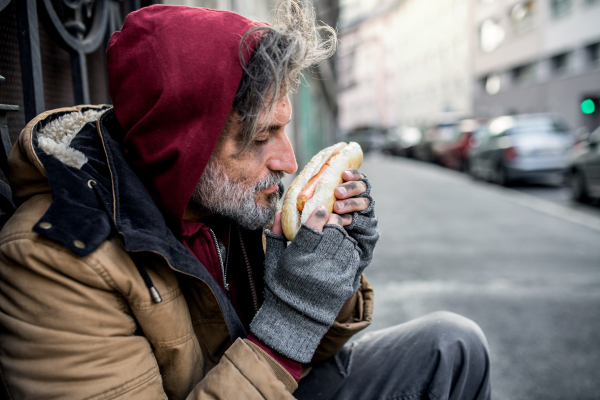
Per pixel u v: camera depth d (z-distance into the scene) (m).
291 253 0.94
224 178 1.01
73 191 0.81
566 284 3.69
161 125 0.92
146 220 0.85
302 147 9.56
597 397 2.09
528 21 22.97
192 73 0.90
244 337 0.99
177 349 0.86
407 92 44.94
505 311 3.11
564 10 19.80
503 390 2.14
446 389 1.13
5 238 0.78
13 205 1.10
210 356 0.99
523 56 23.47
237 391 0.83
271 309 0.93
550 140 9.62
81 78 1.53
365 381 1.19
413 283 3.75
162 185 0.95
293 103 8.43
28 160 0.86
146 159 0.94
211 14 0.97
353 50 13.93
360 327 1.17
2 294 0.77
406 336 1.22
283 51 0.96
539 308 3.16
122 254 0.82
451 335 1.17
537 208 7.48
